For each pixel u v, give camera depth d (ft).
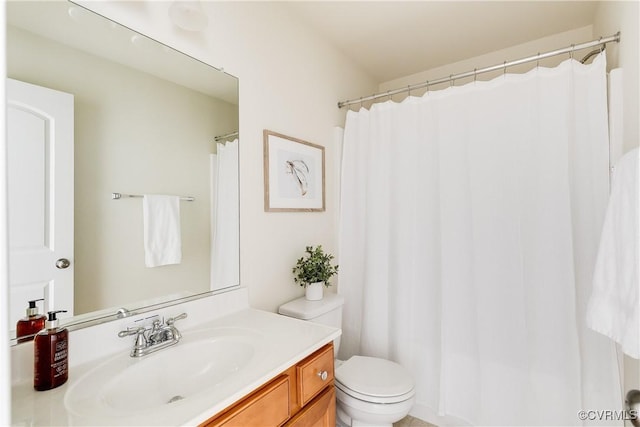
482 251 5.37
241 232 4.82
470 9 5.91
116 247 3.40
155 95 3.77
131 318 3.41
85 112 3.17
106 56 3.34
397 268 6.32
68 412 2.26
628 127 4.27
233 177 4.71
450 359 5.68
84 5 3.17
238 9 4.82
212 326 4.02
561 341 4.77
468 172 5.55
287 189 5.70
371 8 5.85
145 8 3.68
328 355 3.77
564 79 4.85
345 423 5.14
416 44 7.16
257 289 5.08
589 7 5.87
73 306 3.04
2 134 1.14
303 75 6.20
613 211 3.32
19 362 2.65
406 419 6.08
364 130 6.88
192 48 4.16
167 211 3.87
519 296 5.09
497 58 7.52
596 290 3.45
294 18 5.99
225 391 2.53
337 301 5.82
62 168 3.00
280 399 3.00
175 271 3.94
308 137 6.32
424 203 6.07
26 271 2.76
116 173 3.41
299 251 6.03
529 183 5.08
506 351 5.16
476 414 5.42
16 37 2.74
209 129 4.38
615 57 4.84
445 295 5.70
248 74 4.97
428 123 6.06
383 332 6.41
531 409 4.92
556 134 4.88
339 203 7.18
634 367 3.94
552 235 4.87
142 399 2.93
